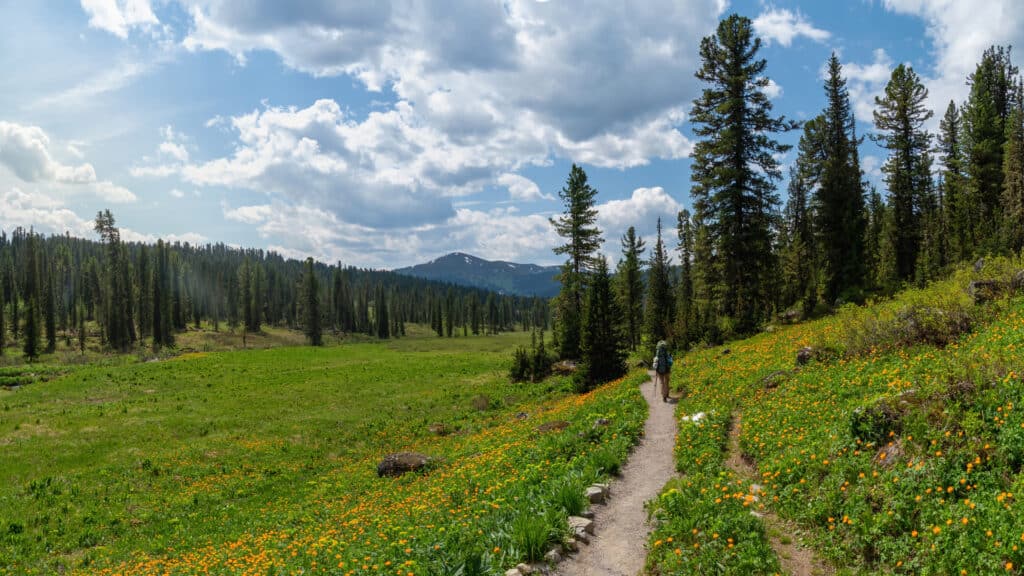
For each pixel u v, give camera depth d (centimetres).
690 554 744
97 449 2911
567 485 1034
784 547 749
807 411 1233
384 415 3831
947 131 5778
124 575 1430
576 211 5012
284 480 2495
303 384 5138
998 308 1493
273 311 16912
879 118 4847
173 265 15975
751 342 2972
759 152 3791
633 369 3794
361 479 2242
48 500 2194
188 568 1338
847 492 797
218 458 2820
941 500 671
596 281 3619
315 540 1252
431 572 770
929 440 790
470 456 2106
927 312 1550
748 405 1529
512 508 990
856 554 687
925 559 602
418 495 1542
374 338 16438
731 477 1020
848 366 1494
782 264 5575
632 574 755
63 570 1628
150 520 2019
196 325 15212
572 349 4841
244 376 5531
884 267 5075
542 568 778
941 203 5928
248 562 1194
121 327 11031
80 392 4488
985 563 554
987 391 815
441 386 4997
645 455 1341
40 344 10200
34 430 3222
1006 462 686
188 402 4156
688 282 7119
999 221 4609
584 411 2052
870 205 6669
